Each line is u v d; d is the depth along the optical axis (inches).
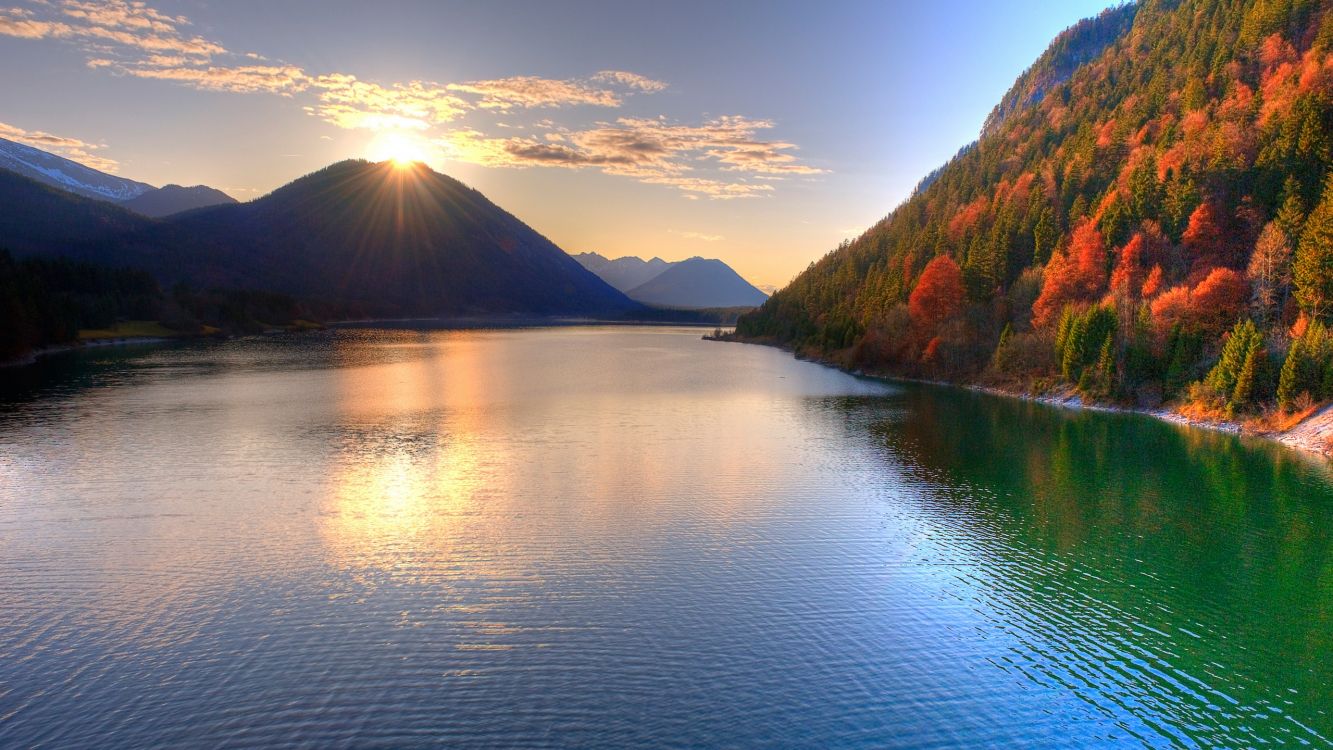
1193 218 4552.2
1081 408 3964.1
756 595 1529.3
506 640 1322.6
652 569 1659.7
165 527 1898.4
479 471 2507.4
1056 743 1051.3
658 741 1038.4
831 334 7150.6
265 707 1107.3
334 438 3029.0
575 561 1700.3
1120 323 4151.1
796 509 2117.4
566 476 2452.0
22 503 2089.1
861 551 1786.4
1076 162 6614.2
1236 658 1296.8
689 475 2484.0
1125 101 7573.8
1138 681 1221.1
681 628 1378.0
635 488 2316.7
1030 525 1989.4
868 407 4008.4
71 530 1870.1
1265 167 4503.0
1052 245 5767.7
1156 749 1043.3
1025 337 4731.8
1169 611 1482.5
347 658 1251.2
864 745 1037.2
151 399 4025.6
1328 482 2415.1
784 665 1251.2
